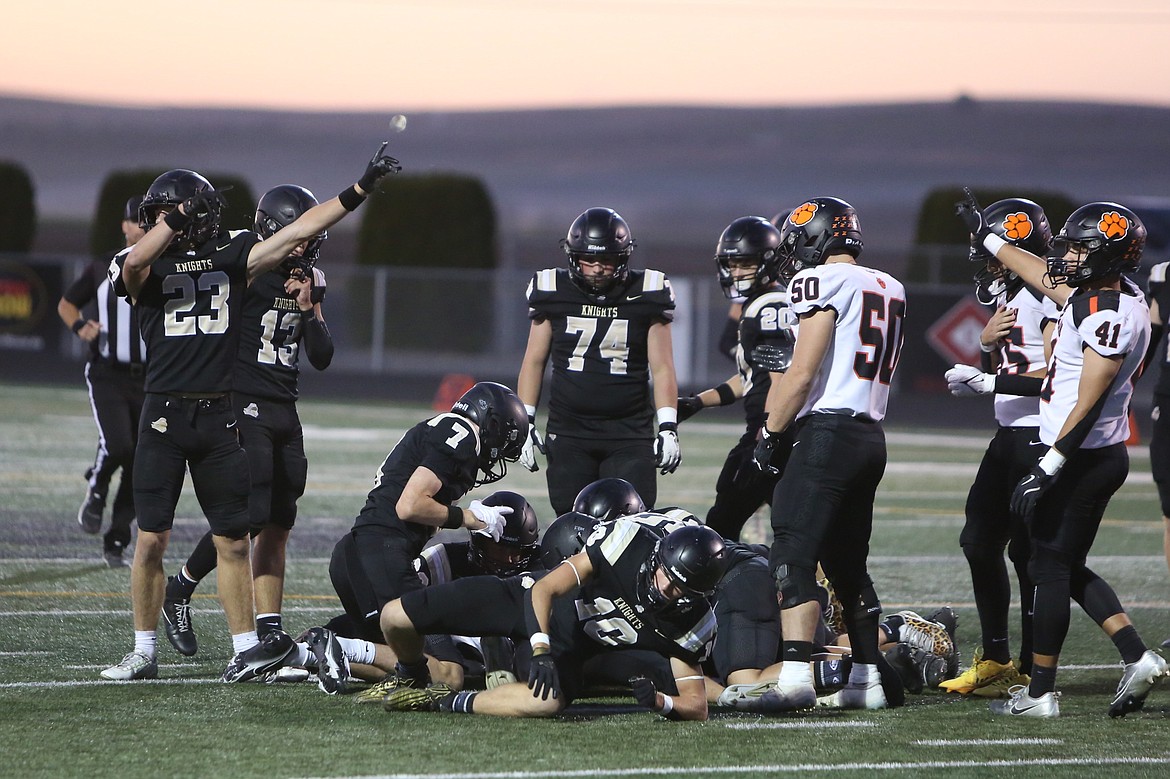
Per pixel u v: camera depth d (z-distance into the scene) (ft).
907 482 146.82
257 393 67.41
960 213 64.49
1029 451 61.72
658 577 54.08
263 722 54.49
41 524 104.99
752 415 76.54
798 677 57.11
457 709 56.59
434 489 59.06
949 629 67.15
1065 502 57.36
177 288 61.16
